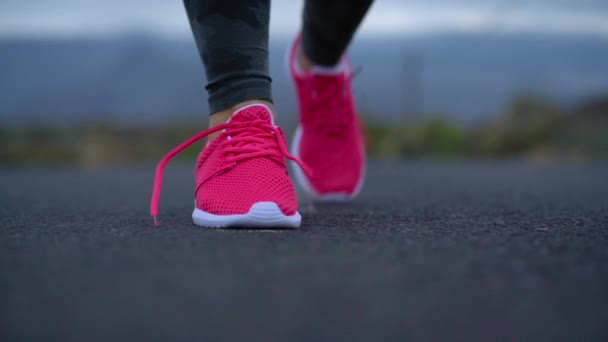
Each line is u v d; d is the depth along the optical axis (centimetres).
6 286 83
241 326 69
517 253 101
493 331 68
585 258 97
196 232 123
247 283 84
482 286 83
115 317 72
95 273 88
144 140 666
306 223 140
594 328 69
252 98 139
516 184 312
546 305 76
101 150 617
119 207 191
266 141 138
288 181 135
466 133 658
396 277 87
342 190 200
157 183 134
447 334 67
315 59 187
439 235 119
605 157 590
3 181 357
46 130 651
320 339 66
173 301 77
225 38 136
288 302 77
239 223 127
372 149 634
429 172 426
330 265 93
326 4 168
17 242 110
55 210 180
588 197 228
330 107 192
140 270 90
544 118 649
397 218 152
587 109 685
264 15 141
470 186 299
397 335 67
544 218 152
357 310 74
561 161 564
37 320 71
